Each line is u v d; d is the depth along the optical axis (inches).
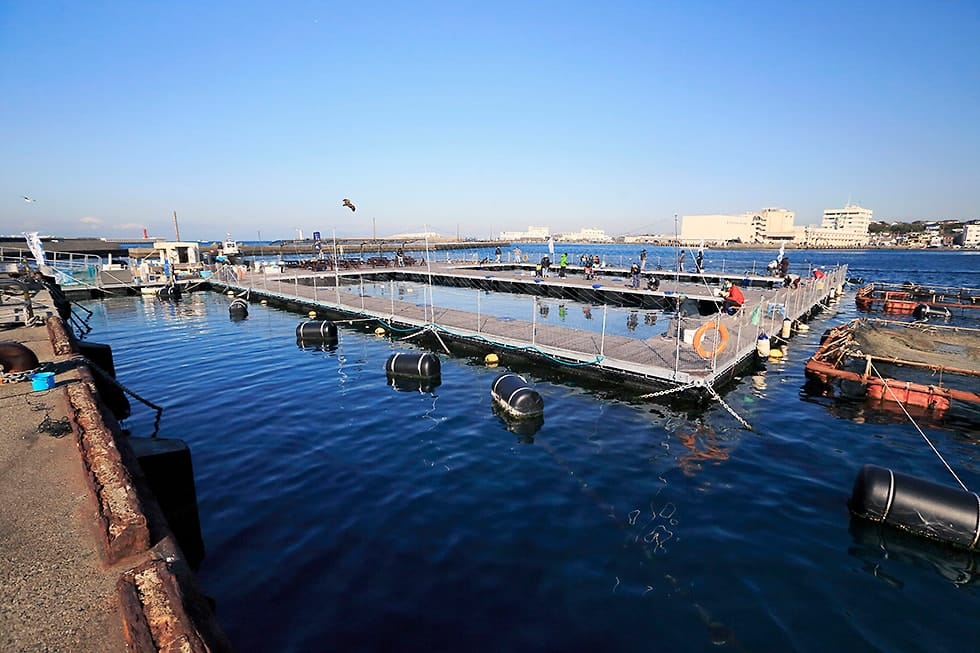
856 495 349.1
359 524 334.3
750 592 273.9
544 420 536.7
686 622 250.7
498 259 2108.8
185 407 567.2
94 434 238.4
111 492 185.5
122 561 164.1
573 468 423.8
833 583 282.7
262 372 716.7
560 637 239.1
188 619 123.0
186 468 326.3
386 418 536.7
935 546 317.1
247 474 406.0
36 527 184.1
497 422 529.0
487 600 263.3
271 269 1817.2
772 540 322.7
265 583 274.5
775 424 528.7
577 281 1541.6
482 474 410.6
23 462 235.5
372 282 1952.5
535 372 724.7
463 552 305.0
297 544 311.0
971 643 241.6
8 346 370.6
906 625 252.5
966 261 4441.4
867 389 615.2
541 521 341.1
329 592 267.6
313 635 237.8
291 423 519.8
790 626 249.8
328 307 1186.0
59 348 445.4
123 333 1008.9
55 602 146.2
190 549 305.0
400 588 271.6
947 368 626.5
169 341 931.3
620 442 480.1
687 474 415.2
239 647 230.2
